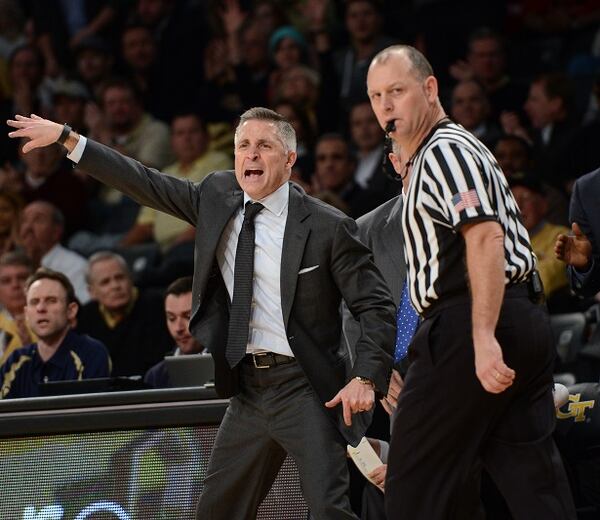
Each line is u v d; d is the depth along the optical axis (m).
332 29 26.83
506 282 8.66
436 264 8.73
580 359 15.33
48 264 23.05
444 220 8.66
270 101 25.72
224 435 10.34
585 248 11.41
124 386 12.77
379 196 21.75
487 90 23.77
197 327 10.16
